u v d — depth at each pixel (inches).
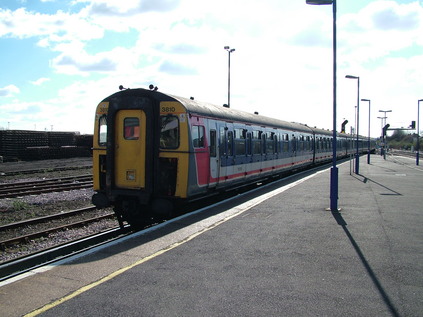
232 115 531.8
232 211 406.6
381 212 401.4
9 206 521.0
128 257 250.2
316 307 179.0
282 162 792.9
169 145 384.2
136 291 196.9
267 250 266.4
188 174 382.3
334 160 413.1
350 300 186.1
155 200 374.9
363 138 2506.2
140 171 381.1
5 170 1072.2
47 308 177.8
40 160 1457.9
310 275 219.0
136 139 382.3
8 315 171.0
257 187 678.5
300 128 987.9
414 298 188.1
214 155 453.4
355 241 288.5
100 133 407.8
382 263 238.5
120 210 399.2
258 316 170.6
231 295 192.2
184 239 294.0
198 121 408.5
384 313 172.9
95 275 218.4
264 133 669.9
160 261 242.8
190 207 468.1
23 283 206.8
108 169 388.5
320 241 288.8
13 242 351.3
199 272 223.8
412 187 628.1
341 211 406.0
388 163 1454.2
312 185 652.1
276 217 375.2
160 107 385.1
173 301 185.5
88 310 176.1
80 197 605.3
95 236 356.5
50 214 490.9
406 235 305.7
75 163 1327.5
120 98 386.0
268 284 206.1
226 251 263.9
